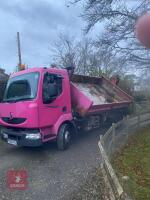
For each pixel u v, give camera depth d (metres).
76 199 4.84
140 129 14.30
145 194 5.46
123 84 18.67
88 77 12.02
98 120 11.64
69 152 8.50
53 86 8.32
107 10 13.21
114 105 12.44
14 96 8.38
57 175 6.27
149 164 7.81
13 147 9.38
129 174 6.73
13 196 5.09
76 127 9.69
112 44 14.05
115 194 4.12
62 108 8.85
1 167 6.99
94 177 5.99
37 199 4.94
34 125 7.67
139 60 14.40
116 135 9.72
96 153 8.30
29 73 8.33
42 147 9.22
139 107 19.50
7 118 8.29
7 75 14.52
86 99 9.64
